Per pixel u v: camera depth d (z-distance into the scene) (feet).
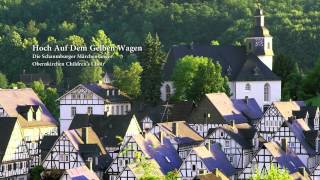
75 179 556.51
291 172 576.61
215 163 610.65
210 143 636.07
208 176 554.87
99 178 601.62
